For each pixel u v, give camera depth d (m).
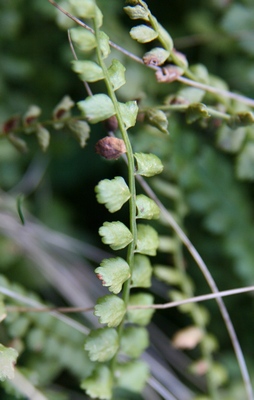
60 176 0.36
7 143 0.32
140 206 0.23
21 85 0.34
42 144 0.26
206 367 0.28
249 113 0.25
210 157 0.30
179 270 0.28
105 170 0.36
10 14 0.32
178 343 0.28
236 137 0.27
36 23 0.34
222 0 0.33
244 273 0.30
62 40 0.34
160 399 0.28
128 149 0.22
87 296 0.31
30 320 0.27
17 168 0.34
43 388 0.27
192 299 0.25
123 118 0.22
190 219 0.32
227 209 0.30
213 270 0.31
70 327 0.28
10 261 0.31
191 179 0.30
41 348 0.27
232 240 0.30
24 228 0.31
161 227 0.31
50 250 0.32
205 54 0.34
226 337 0.31
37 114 0.26
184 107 0.24
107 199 0.22
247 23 0.32
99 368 0.24
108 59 0.31
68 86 0.34
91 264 0.33
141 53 0.32
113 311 0.23
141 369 0.26
